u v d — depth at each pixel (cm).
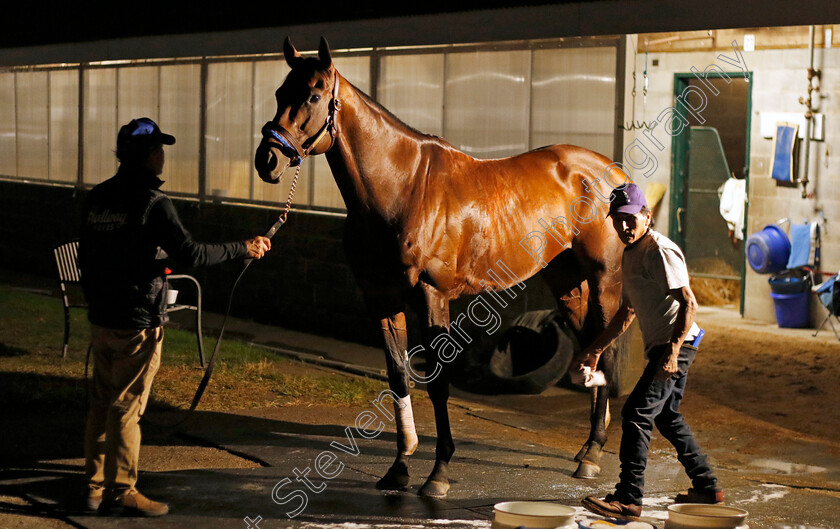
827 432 716
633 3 636
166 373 808
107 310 451
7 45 1302
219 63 1173
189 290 1218
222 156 1184
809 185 1108
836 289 1041
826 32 1084
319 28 898
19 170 1543
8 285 1323
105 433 465
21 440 595
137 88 1300
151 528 446
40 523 451
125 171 458
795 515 492
